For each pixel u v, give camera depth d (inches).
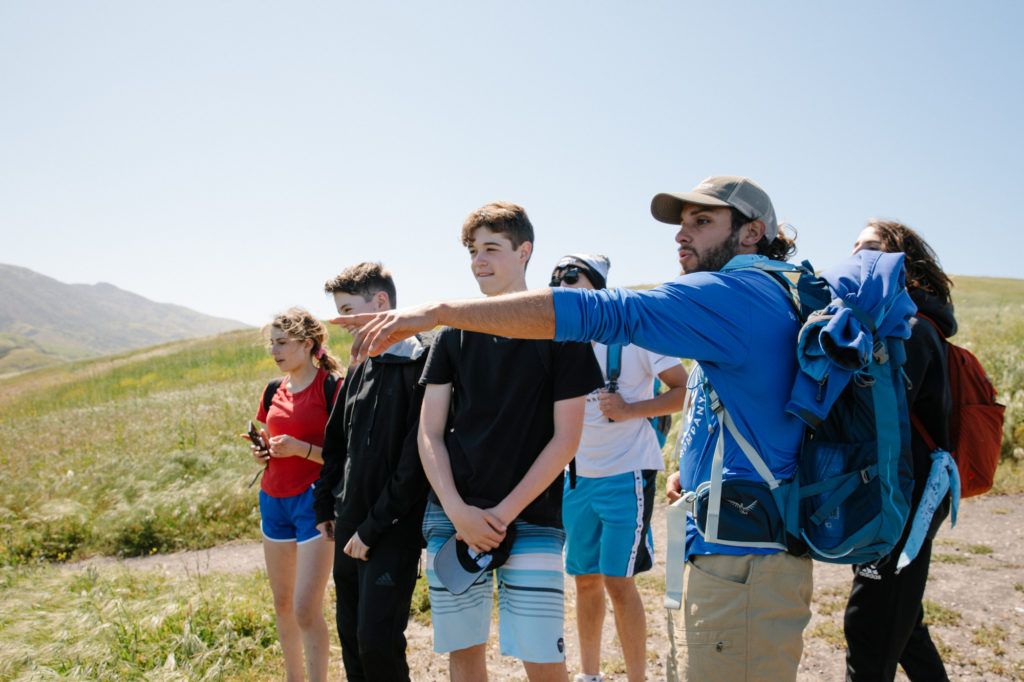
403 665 105.0
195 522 290.5
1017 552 198.8
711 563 76.1
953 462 91.7
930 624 155.9
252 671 150.1
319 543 131.8
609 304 72.1
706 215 85.6
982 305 1348.4
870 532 71.1
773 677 73.0
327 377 142.4
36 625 162.7
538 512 96.4
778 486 73.9
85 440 474.6
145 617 166.7
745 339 73.5
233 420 454.0
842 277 80.2
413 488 105.0
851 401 75.3
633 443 133.3
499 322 72.5
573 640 165.3
